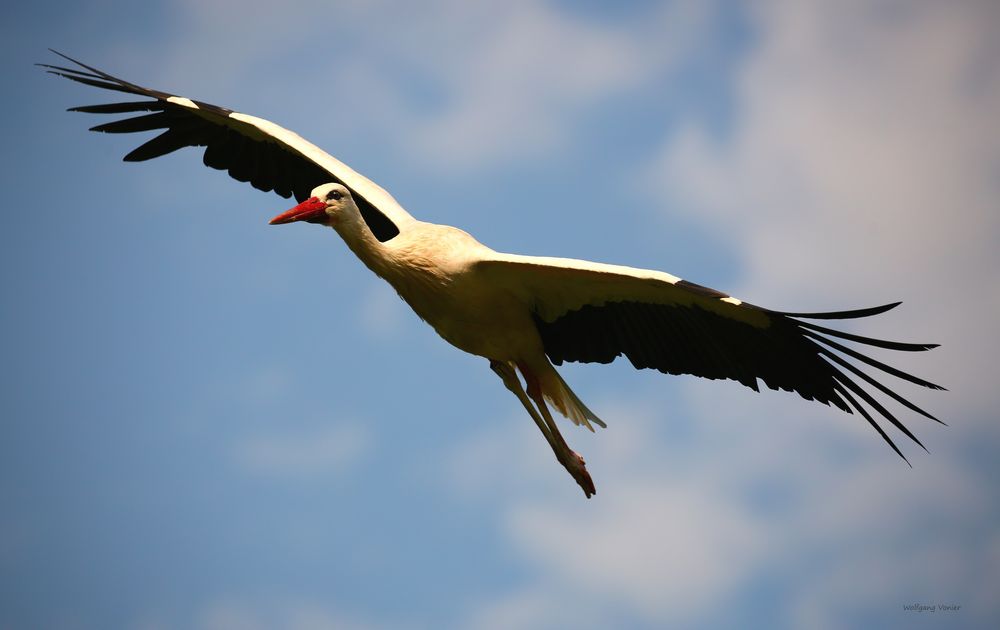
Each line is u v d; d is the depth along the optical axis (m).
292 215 12.77
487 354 13.23
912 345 10.91
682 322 12.38
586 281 12.13
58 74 14.79
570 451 13.10
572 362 13.16
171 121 15.46
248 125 14.60
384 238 14.58
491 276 12.48
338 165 14.19
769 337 12.02
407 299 13.02
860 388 11.63
